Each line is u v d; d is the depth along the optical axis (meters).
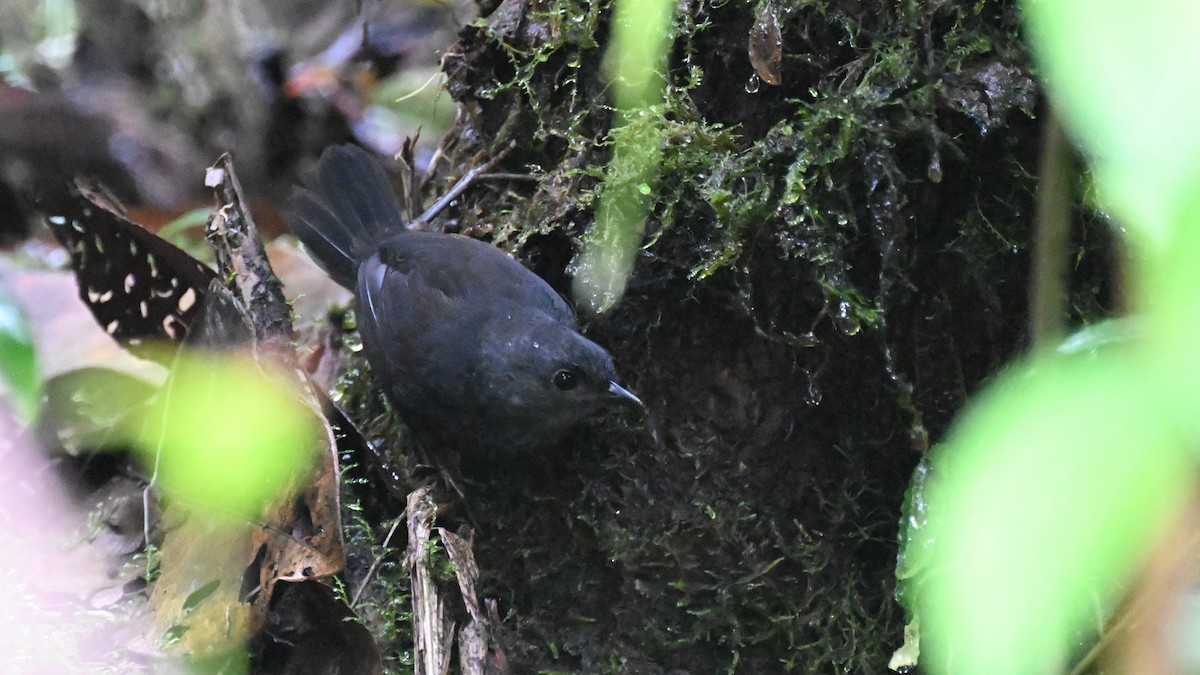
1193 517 1.77
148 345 8.12
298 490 5.89
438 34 12.98
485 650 6.34
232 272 7.16
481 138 8.23
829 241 6.38
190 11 13.13
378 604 6.49
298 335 8.04
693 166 6.66
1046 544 1.53
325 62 12.97
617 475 7.27
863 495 6.98
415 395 7.46
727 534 7.09
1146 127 1.35
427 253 7.68
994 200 6.40
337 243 8.70
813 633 7.08
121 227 7.59
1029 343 6.27
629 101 6.75
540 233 7.45
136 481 7.72
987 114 6.08
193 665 6.05
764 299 6.73
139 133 13.09
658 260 6.93
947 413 6.68
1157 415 1.48
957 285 6.54
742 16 6.66
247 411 3.76
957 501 1.64
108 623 6.43
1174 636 1.92
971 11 6.14
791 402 6.96
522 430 7.22
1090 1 1.38
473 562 6.70
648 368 7.22
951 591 1.67
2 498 7.41
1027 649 1.58
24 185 12.19
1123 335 3.12
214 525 6.23
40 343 8.02
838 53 6.48
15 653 6.06
